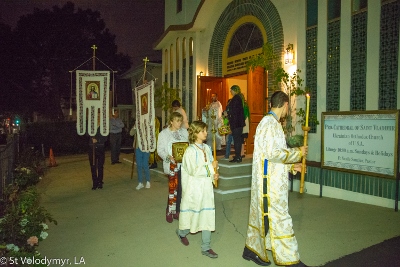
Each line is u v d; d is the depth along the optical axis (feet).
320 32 26.08
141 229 19.10
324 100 25.80
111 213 22.33
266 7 32.86
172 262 14.83
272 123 13.12
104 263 14.85
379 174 21.40
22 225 14.85
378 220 19.20
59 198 26.73
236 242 16.97
